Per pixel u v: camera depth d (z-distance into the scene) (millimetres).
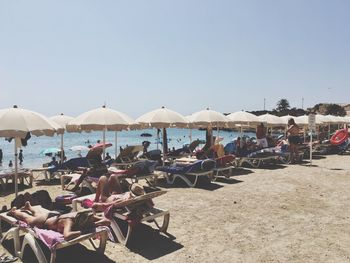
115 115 10633
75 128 10859
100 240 5238
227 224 6660
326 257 5152
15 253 5250
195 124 13031
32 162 25719
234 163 14195
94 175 9516
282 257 5156
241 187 10016
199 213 7383
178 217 7094
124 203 5707
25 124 6277
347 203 8180
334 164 14953
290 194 9086
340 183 10531
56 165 11969
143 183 10773
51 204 6520
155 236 6031
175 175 10430
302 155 17234
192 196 8922
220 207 7852
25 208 5715
